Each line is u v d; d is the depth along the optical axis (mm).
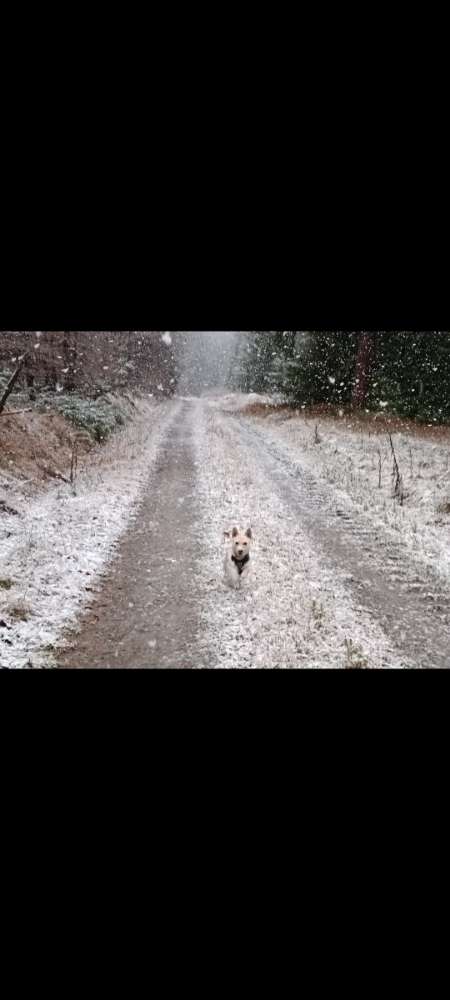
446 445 21078
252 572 9828
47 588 8586
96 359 28000
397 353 27812
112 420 25266
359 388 28859
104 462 19047
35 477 14438
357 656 7141
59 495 14031
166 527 12648
